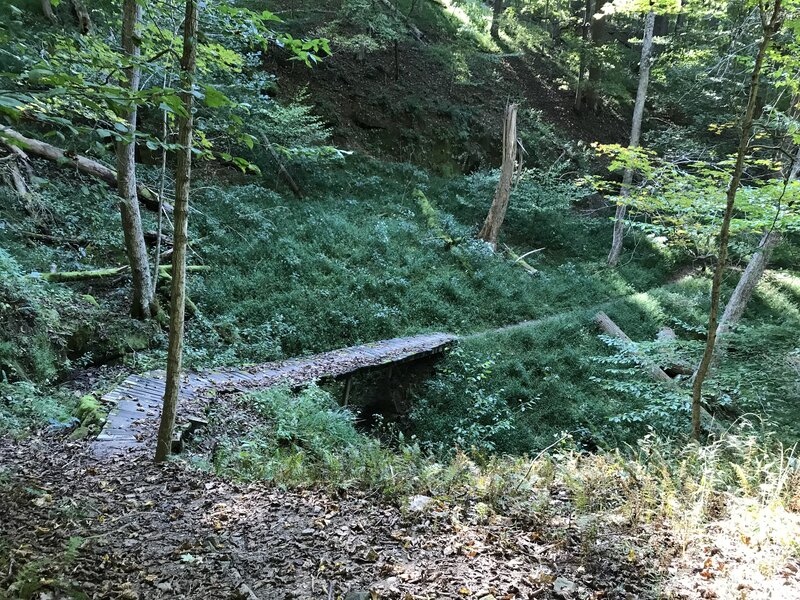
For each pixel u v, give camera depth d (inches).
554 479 181.8
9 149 434.6
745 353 366.9
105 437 229.8
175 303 191.5
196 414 273.3
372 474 178.5
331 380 385.7
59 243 447.8
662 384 392.8
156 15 302.4
